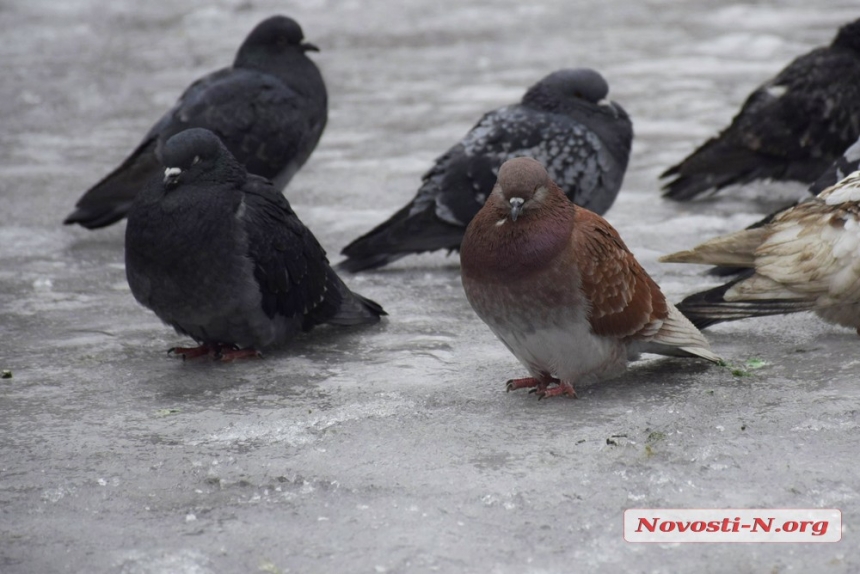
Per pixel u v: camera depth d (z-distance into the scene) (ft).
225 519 24.79
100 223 49.57
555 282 29.73
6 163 63.16
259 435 29.35
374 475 26.63
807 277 33.91
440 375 33.83
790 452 26.94
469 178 45.50
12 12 108.68
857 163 41.37
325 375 34.17
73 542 23.90
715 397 30.66
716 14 105.19
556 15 107.55
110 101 78.38
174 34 100.73
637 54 89.81
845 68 53.42
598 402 30.83
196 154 34.81
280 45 53.57
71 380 34.04
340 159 63.72
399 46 95.91
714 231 49.62
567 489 25.54
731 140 54.39
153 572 22.59
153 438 29.43
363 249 45.32
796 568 22.26
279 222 36.17
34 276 45.03
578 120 47.50
